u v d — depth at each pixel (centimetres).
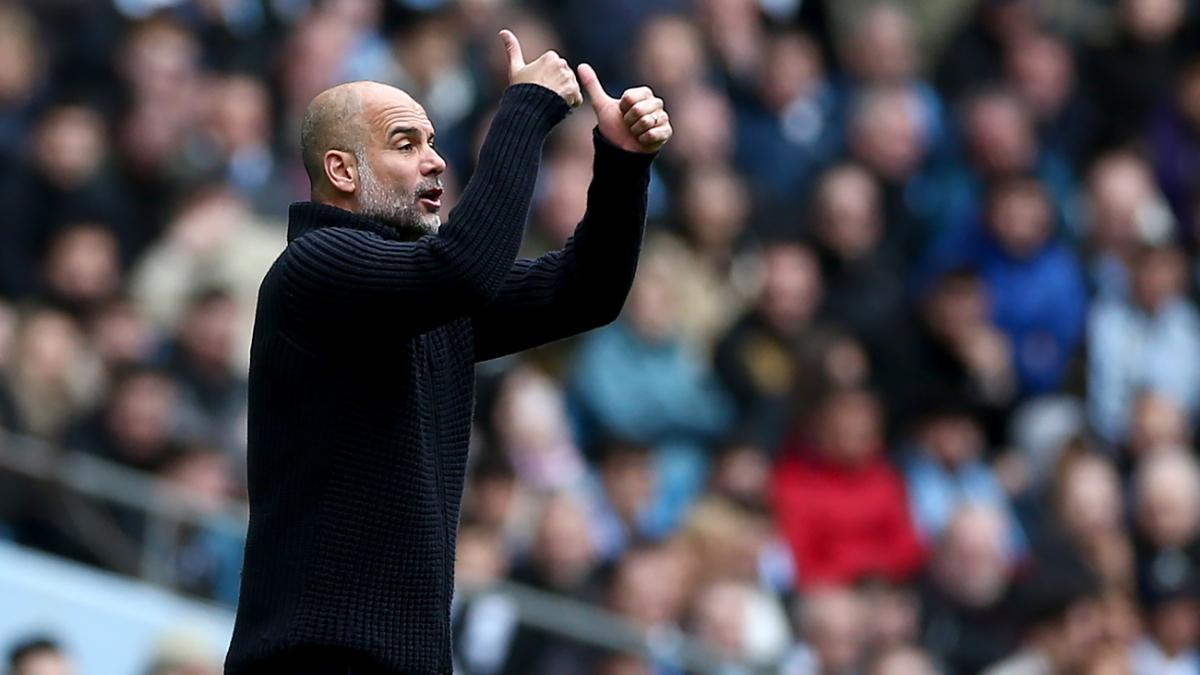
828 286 4650
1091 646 3775
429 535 1582
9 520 3231
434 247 1541
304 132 1631
